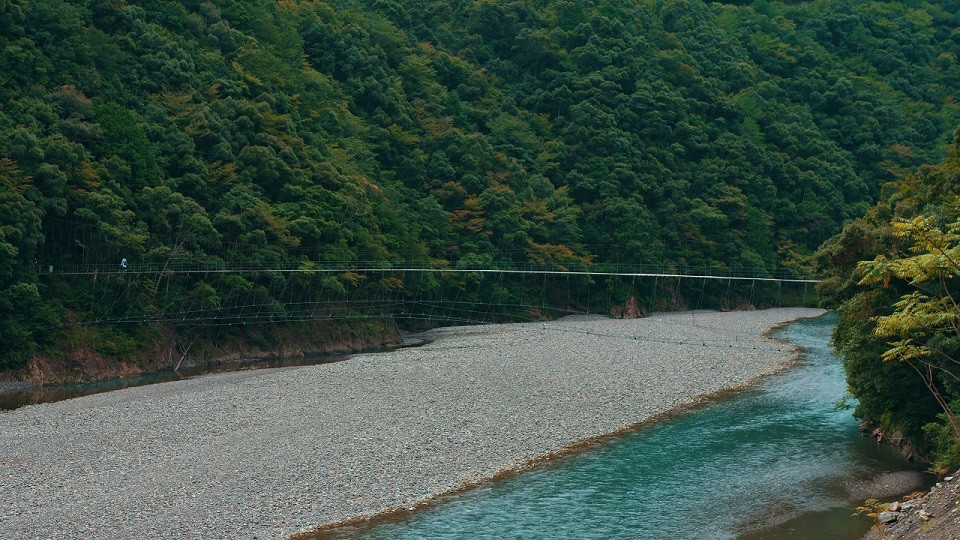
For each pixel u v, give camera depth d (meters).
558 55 126.31
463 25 135.25
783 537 22.83
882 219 40.28
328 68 100.19
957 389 25.94
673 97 122.62
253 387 43.06
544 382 44.75
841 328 33.19
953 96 162.88
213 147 69.44
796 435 34.16
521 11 135.62
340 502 25.64
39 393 47.34
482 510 25.19
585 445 32.75
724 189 116.81
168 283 59.66
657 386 44.62
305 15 104.94
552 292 100.06
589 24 128.62
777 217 123.00
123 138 62.09
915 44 172.50
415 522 24.12
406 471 28.73
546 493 26.83
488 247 93.56
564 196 105.25
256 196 68.44
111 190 57.81
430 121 103.75
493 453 31.17
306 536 22.92
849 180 130.75
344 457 30.08
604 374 47.62
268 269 64.31
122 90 67.06
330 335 69.81
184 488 26.61
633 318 94.50
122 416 36.62
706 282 110.81
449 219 93.88
